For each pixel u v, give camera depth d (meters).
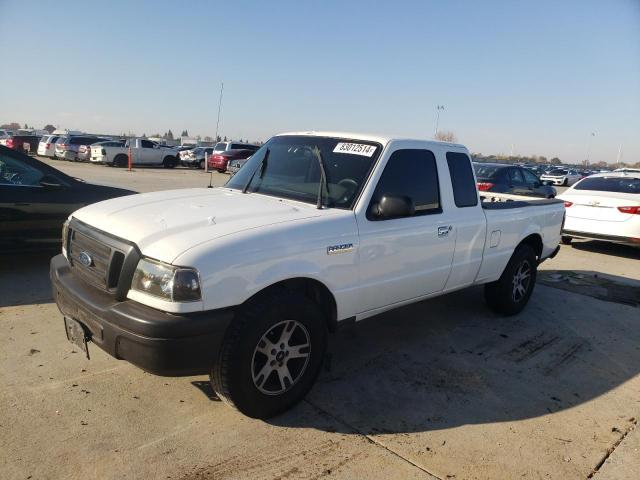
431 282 4.43
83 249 3.44
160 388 3.60
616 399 3.94
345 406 3.56
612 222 9.44
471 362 4.43
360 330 5.01
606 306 6.32
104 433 3.04
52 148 33.38
